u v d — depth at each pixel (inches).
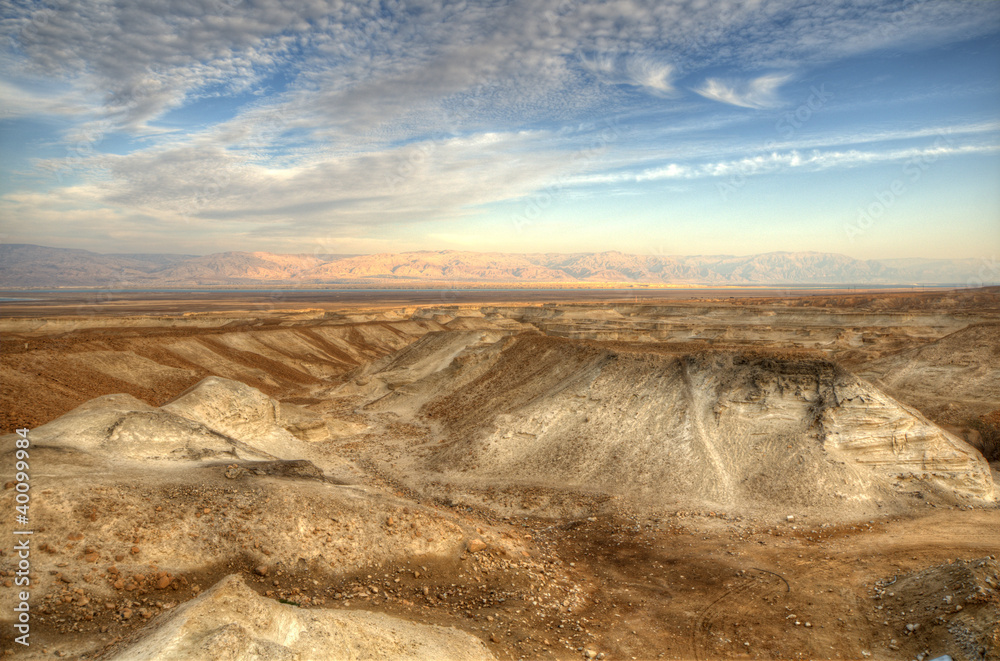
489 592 680.4
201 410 1211.2
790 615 644.7
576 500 1099.9
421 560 711.1
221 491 733.3
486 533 831.1
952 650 514.0
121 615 501.7
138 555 587.8
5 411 1392.7
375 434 1676.9
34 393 1614.2
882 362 2202.3
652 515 1019.3
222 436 1032.8
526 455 1296.8
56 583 515.5
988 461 1480.1
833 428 1123.9
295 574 641.0
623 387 1391.5
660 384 1363.2
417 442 1579.7
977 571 589.6
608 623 639.8
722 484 1085.8
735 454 1145.4
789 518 973.8
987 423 1609.3
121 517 623.8
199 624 381.7
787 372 1237.1
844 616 631.2
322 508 743.7
